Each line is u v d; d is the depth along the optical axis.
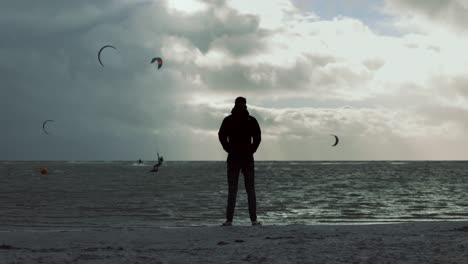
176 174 75.94
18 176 62.00
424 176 68.31
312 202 20.69
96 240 6.25
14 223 11.63
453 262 4.34
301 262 4.39
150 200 21.25
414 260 4.45
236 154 8.40
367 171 104.44
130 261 4.56
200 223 12.13
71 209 16.36
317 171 104.62
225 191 29.22
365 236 6.34
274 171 104.25
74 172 86.69
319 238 6.26
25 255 4.87
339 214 15.22
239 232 6.91
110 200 21.16
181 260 4.61
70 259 4.65
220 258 4.69
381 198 23.69
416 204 19.80
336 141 38.91
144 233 6.79
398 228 7.22
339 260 4.47
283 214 15.16
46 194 25.56
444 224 7.62
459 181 49.22
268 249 5.18
